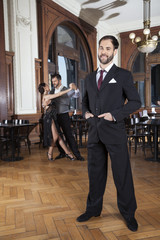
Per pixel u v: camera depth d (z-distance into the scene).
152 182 3.42
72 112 9.36
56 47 8.67
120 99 1.96
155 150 4.87
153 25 10.92
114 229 2.08
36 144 7.27
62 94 4.36
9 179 3.64
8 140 5.11
